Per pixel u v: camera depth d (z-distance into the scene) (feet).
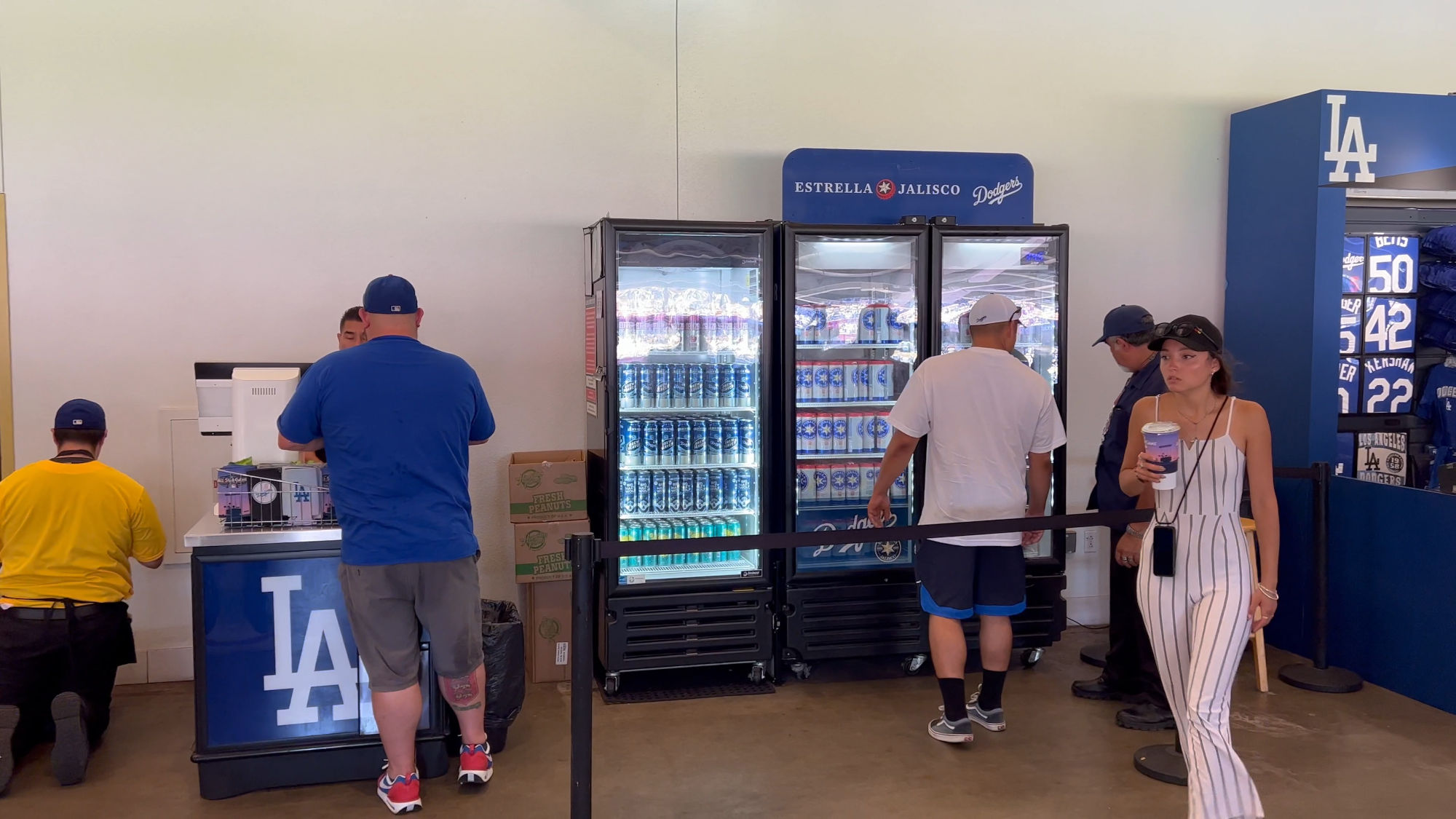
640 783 11.41
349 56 14.80
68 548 11.78
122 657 12.61
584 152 15.65
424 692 11.43
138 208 14.25
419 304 15.28
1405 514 14.08
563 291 15.75
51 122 13.91
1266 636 16.66
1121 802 10.86
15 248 13.91
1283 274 16.46
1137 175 17.57
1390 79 18.40
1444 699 13.53
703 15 15.90
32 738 12.14
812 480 15.07
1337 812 10.57
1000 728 12.83
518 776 11.57
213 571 10.87
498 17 15.24
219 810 10.73
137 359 14.38
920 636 14.97
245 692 11.02
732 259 14.58
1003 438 11.95
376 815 10.62
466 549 10.65
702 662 14.32
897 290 15.39
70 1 13.87
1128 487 9.92
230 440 14.49
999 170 15.76
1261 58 17.92
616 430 13.84
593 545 9.18
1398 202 16.65
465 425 10.83
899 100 16.63
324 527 11.25
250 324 14.71
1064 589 16.66
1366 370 17.42
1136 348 13.35
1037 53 17.07
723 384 14.73
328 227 14.88
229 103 14.44
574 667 9.20
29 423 14.12
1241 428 9.06
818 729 13.06
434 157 15.17
